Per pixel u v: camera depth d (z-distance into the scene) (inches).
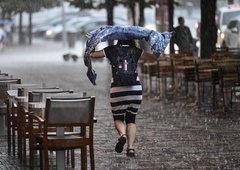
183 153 914.7
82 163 762.8
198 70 1349.7
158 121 1206.3
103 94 1631.4
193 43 2052.2
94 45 865.5
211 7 1733.5
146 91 1688.0
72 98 742.5
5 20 4222.4
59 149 749.9
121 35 871.1
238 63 1323.8
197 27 2615.7
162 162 859.4
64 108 738.8
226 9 2524.6
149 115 1285.7
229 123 1167.0
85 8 2346.2
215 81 1283.2
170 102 1481.3
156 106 1418.6
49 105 733.9
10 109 953.5
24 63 2795.3
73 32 3924.7
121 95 872.3
